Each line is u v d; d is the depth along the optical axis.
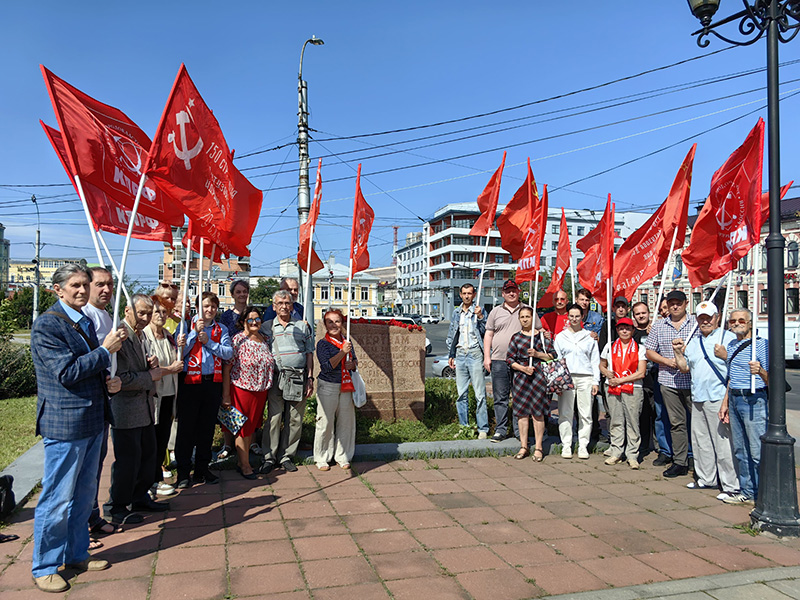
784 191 6.94
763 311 33.34
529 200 7.86
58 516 3.47
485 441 7.53
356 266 6.47
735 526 4.96
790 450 4.82
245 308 6.95
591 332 7.40
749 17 5.11
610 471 6.70
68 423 3.49
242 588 3.58
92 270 3.78
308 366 6.34
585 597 3.54
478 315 8.24
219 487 5.64
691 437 6.29
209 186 4.88
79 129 4.04
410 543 4.38
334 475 6.14
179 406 5.53
